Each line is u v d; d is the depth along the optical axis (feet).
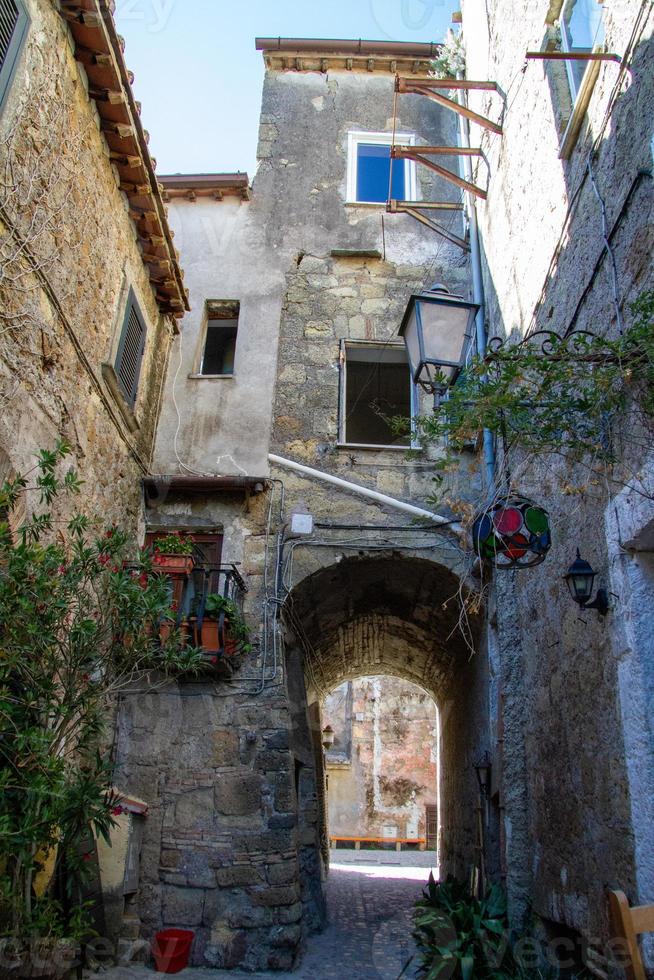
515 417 13.62
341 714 76.95
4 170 15.75
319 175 33.65
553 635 18.85
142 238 24.88
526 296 22.48
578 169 17.79
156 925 21.58
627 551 14.16
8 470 16.05
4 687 12.34
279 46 36.14
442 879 38.32
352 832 72.59
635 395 13.17
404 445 28.02
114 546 15.14
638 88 14.14
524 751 21.89
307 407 28.48
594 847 15.44
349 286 30.99
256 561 25.84
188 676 23.95
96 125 20.94
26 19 16.70
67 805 12.78
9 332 16.07
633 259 14.01
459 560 25.84
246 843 22.43
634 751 13.44
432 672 39.45
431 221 30.66
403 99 35.94
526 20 23.29
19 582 12.21
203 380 28.86
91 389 21.12
